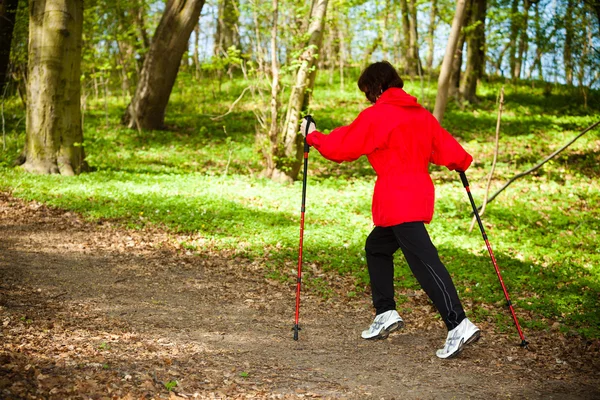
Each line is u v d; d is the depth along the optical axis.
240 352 4.48
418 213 4.34
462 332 4.34
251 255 7.70
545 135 18.81
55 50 12.06
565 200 11.65
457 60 24.03
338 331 5.20
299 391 3.71
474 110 22.89
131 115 18.58
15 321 4.68
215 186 12.04
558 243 8.89
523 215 10.54
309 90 13.00
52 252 7.47
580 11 16.09
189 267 7.20
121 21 18.94
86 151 15.10
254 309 5.80
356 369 4.24
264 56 13.36
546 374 4.25
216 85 26.08
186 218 9.32
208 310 5.66
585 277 7.14
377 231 4.67
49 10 11.97
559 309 5.77
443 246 8.33
